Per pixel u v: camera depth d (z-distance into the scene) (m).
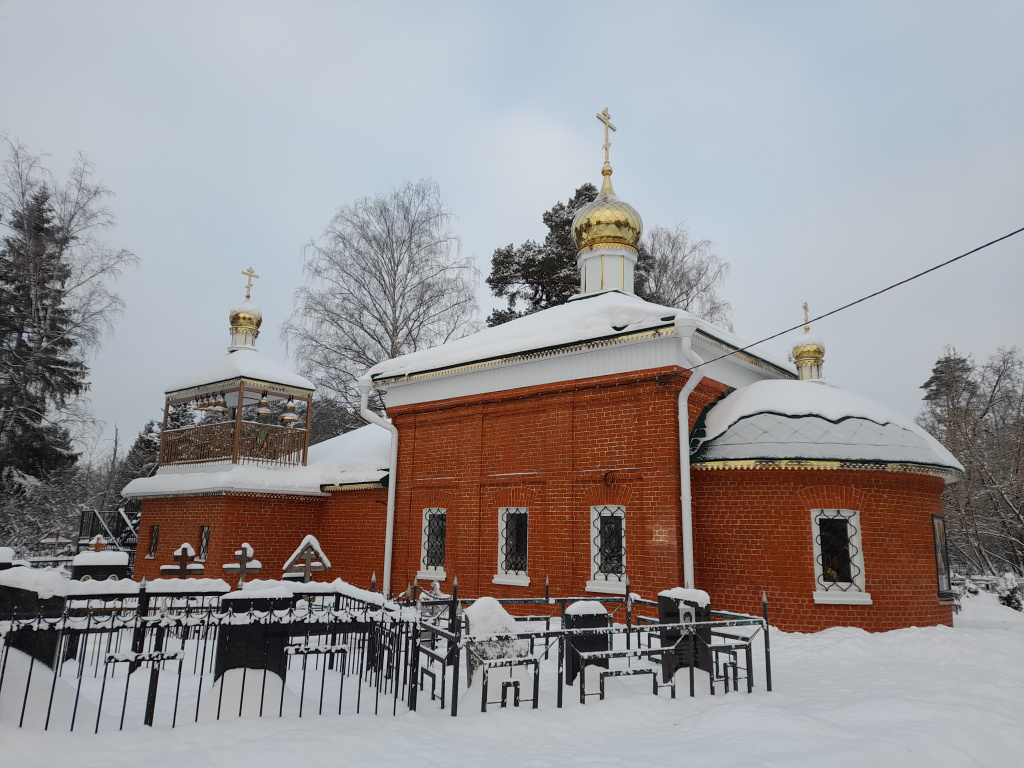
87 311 27.16
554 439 13.68
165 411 20.06
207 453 18.30
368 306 27.45
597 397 13.22
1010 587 17.05
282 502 17.89
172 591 9.11
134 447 38.09
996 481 23.77
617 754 5.29
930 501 12.52
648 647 8.67
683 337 11.88
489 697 6.65
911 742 5.56
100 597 8.56
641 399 12.64
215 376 18.83
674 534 11.79
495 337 15.36
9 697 5.50
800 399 12.70
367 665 8.23
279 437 18.55
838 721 6.21
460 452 15.25
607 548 12.80
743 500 12.02
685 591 7.48
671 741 5.66
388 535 16.09
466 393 15.20
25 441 28.53
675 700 6.82
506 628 7.06
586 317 13.44
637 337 12.47
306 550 13.34
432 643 8.65
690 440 12.67
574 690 7.20
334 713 6.23
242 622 6.08
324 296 26.67
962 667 8.88
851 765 5.05
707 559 12.16
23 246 27.53
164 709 6.45
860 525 11.55
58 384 28.77
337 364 27.56
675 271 32.31
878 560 11.45
